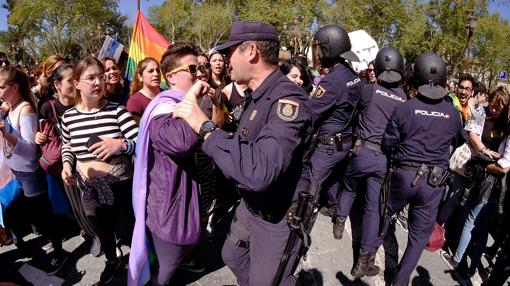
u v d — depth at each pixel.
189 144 1.96
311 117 1.88
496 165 3.07
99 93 2.60
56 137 3.04
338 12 30.23
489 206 3.16
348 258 3.53
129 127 2.69
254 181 1.62
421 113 2.72
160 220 2.23
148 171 2.28
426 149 2.75
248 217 2.21
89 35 40.94
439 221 4.02
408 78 3.98
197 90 1.82
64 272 3.08
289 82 1.89
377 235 3.15
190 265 3.11
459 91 4.91
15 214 3.14
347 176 3.53
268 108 1.85
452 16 29.16
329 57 3.43
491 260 3.56
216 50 1.99
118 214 2.80
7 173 3.03
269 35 1.92
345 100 3.35
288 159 1.72
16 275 3.02
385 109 3.31
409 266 2.92
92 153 2.50
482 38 32.47
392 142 2.86
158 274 2.43
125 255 3.32
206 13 39.03
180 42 2.31
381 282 3.21
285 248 2.03
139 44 4.77
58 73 3.11
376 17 30.09
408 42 29.73
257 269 2.12
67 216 3.65
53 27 41.22
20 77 2.90
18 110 2.91
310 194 1.99
